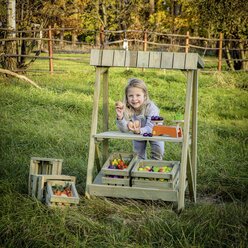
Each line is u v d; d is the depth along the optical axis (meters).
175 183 4.89
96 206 4.65
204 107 11.52
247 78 16.41
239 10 20.30
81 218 4.28
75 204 4.55
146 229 4.09
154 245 3.95
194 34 31.34
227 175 5.90
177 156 6.75
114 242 3.89
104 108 5.40
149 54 4.73
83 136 7.65
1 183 5.04
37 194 4.77
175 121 5.00
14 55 14.77
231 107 11.77
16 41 15.47
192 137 5.15
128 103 5.28
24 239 3.98
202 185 5.59
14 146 6.83
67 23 26.98
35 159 5.08
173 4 34.00
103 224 4.25
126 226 4.21
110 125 8.61
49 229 4.07
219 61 18.48
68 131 7.89
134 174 4.82
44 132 7.62
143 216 4.45
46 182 4.79
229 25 20.48
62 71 16.23
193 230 4.04
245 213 4.43
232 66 19.72
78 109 9.85
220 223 4.18
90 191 4.86
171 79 15.85
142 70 17.08
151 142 5.56
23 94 11.06
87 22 30.09
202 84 15.17
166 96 12.57
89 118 9.14
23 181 5.22
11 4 15.32
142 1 32.22
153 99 12.12
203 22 22.25
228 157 6.81
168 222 4.21
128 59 4.78
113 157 5.26
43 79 14.22
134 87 5.20
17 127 7.95
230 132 8.58
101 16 31.98
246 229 4.09
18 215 4.28
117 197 4.84
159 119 5.00
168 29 31.12
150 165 5.16
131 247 3.85
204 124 9.26
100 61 4.84
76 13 28.73
